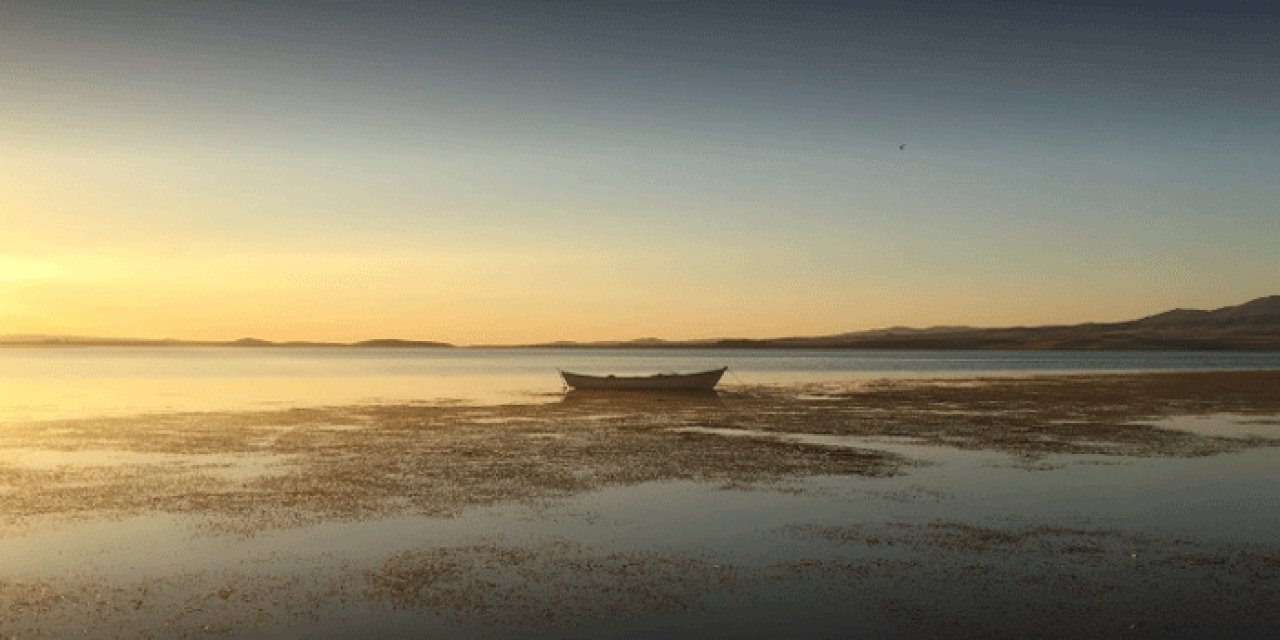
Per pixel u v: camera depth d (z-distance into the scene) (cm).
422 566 1455
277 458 2622
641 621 1196
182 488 2136
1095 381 6975
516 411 4238
